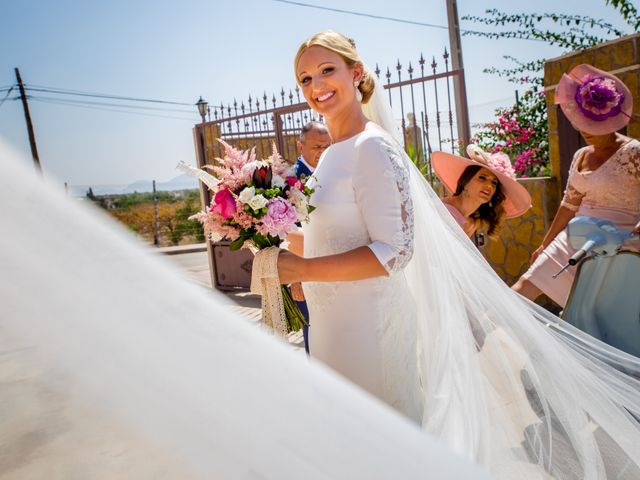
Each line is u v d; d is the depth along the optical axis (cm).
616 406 215
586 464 184
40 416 37
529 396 201
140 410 42
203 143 812
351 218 199
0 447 35
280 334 186
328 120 218
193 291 50
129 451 40
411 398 204
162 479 41
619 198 347
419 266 218
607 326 298
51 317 39
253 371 52
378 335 196
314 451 54
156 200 1859
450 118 536
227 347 50
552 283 361
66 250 41
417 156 555
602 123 334
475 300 222
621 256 291
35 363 38
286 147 723
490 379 201
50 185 43
